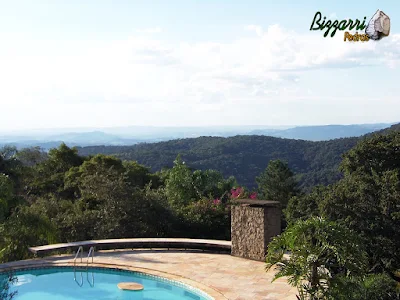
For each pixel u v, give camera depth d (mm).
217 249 18297
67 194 35750
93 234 20875
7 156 33000
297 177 63188
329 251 9852
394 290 13031
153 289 13617
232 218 16656
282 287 12992
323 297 9727
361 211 19688
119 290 13547
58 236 20094
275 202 16094
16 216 18828
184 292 13328
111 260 16141
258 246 15836
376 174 22359
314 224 9961
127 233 21266
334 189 22312
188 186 35219
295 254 9977
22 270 15242
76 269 15484
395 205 19656
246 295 12352
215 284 13320
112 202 22156
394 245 18703
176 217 23438
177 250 17938
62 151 43000
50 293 13391
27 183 36312
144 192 24375
